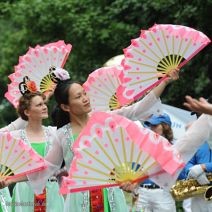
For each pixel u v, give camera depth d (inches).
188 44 547.8
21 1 1215.6
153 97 574.2
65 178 490.0
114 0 1151.6
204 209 592.1
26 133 716.0
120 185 485.1
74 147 487.5
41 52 731.4
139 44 557.3
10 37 1277.1
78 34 1134.4
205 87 1000.9
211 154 617.9
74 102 573.6
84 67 1163.3
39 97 713.6
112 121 479.8
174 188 574.6
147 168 479.2
